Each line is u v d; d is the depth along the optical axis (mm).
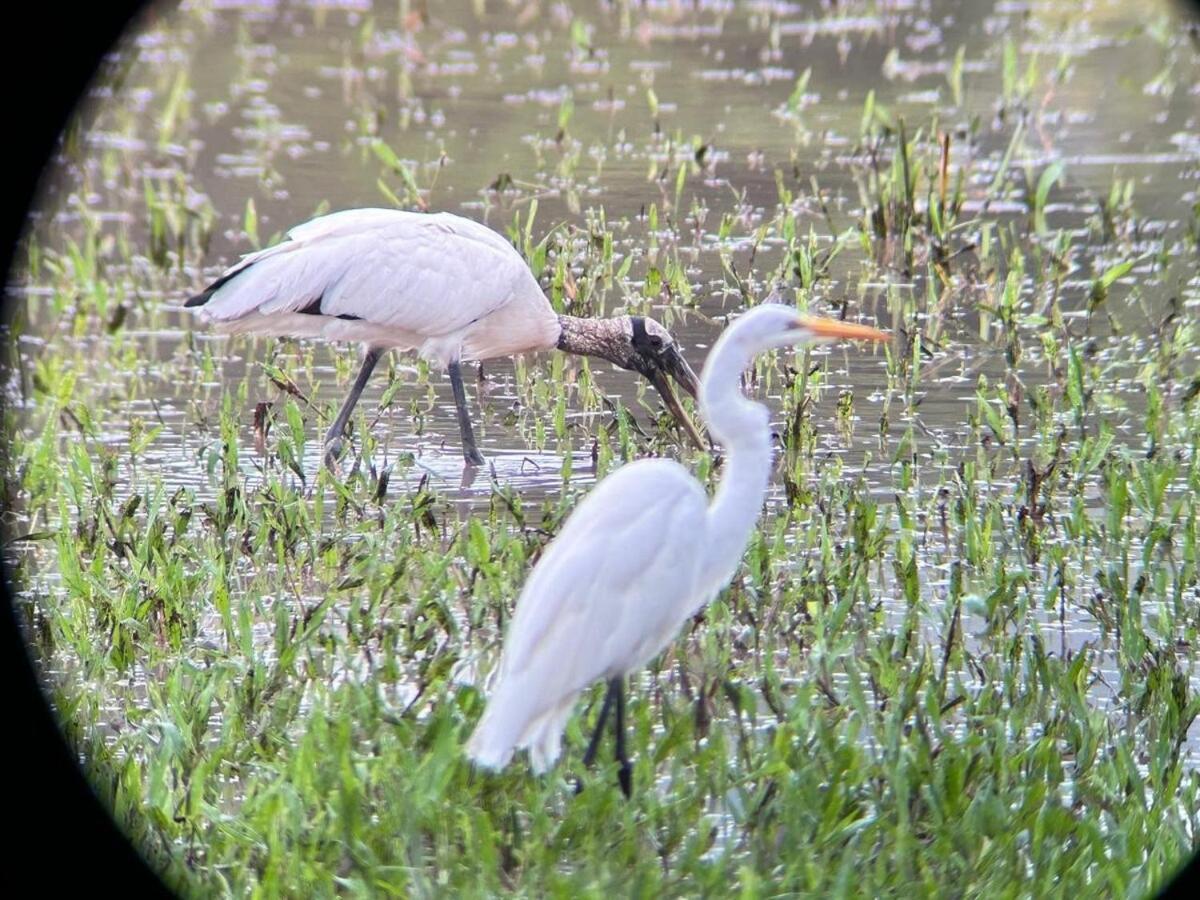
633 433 13508
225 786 8070
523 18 32719
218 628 9898
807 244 17672
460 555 10703
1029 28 30344
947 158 18594
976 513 11023
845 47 29203
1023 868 7074
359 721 8094
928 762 7508
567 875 7145
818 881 6754
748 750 8008
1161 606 9609
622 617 7605
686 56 28844
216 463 12656
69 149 21141
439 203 20203
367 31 29625
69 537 10281
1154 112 24562
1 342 16156
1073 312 16312
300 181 21594
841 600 9430
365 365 13312
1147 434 12625
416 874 6879
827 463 12547
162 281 18219
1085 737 7969
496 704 7391
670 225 19203
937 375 14766
